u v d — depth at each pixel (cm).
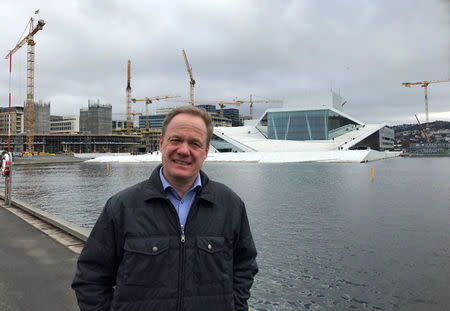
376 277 873
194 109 254
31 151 11744
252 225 1450
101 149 15338
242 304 266
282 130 11431
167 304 227
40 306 480
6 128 18338
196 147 245
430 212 1723
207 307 235
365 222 1502
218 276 241
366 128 11288
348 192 2525
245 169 5241
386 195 2361
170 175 244
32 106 11569
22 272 611
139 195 244
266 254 1059
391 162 8131
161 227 236
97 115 17238
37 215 1122
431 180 3441
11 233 905
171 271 231
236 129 12962
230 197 268
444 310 697
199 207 248
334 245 1149
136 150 16988
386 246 1135
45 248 764
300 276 882
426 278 860
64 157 10325
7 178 1401
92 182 3375
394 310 702
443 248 1105
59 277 588
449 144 16438
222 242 246
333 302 740
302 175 4041
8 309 469
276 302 743
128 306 224
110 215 242
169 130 247
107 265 242
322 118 11069
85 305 236
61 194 2453
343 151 7738
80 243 808
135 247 228
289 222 1505
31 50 11219
